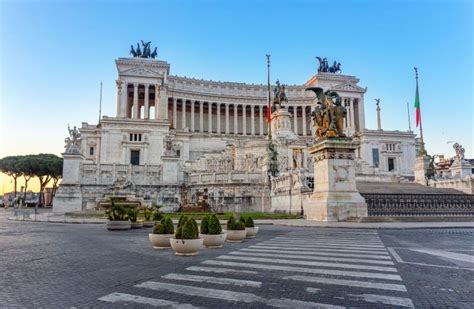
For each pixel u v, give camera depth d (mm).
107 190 50156
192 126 118188
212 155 79375
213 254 12766
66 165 51906
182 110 117812
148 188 53625
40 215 45750
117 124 88125
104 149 86625
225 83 127938
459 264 10516
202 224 14891
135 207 40125
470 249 13539
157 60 117625
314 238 17531
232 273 9438
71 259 11961
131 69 108500
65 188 51125
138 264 10898
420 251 13016
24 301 6988
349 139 26984
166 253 13195
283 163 68562
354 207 26406
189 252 12625
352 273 9328
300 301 6867
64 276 9258
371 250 13305
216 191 51000
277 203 45062
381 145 101000
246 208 49469
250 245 15156
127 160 85875
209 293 7480
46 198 118625
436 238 17266
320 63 137125
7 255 12953
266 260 11352
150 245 15836
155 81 109688
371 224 24406
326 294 7344
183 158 92438
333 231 21125
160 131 89938
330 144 26547
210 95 120688
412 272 9414
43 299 7129
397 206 30922
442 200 32406
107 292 7625
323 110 27672
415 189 40781
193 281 8562
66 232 23094
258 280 8609
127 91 109312
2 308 6539
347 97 126938
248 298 7094
